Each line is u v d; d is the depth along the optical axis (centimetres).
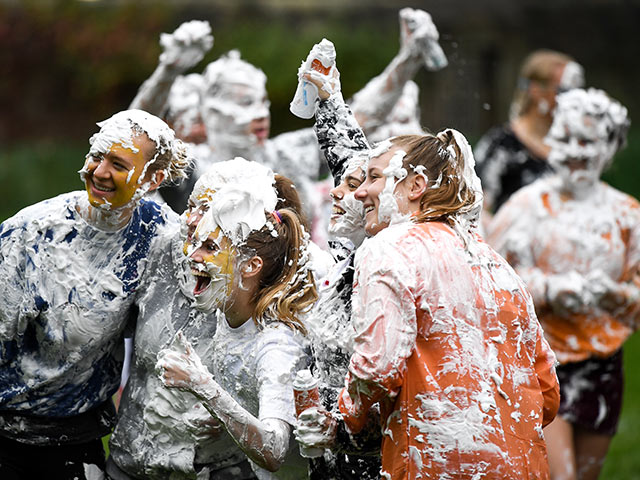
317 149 1742
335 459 991
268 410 970
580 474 1573
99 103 5353
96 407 1168
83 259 1098
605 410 1545
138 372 1127
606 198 1580
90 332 1100
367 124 1605
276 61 5025
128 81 5325
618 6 5544
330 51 1148
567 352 1538
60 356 1112
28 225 1101
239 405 955
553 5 5509
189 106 1720
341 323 984
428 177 935
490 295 905
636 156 4341
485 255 927
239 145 1647
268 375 988
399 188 936
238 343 1028
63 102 5369
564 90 1847
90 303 1096
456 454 869
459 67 4894
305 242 1048
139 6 5369
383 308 872
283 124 5044
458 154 947
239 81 1653
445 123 5338
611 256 1556
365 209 959
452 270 895
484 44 5459
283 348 1004
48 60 5350
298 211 1090
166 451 1098
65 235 1098
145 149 1062
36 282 1096
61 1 5412
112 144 1051
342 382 983
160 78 1474
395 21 5509
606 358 1542
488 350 891
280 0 5503
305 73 1151
